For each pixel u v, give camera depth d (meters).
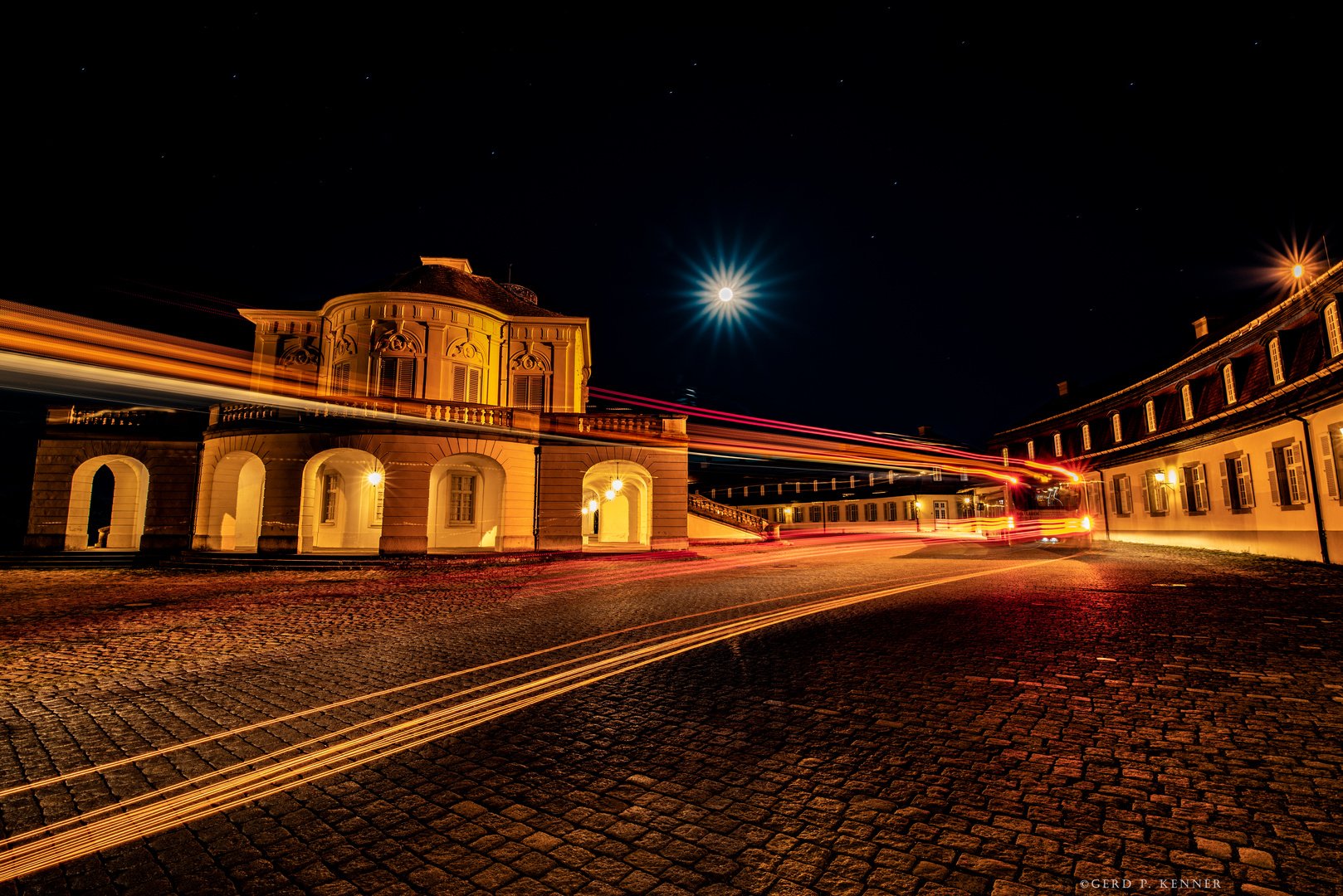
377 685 6.47
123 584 16.52
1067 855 3.06
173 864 3.18
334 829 3.52
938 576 15.24
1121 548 24.69
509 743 4.76
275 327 27.78
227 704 5.90
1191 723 4.79
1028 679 6.01
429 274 29.41
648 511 26.17
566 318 28.00
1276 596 10.74
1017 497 36.94
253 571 19.55
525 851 3.24
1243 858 2.99
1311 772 3.91
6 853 3.31
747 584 14.43
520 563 21.00
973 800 3.66
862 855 3.12
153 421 25.52
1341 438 14.73
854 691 5.78
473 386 26.28
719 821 3.49
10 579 18.00
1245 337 19.06
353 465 24.62
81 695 6.27
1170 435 23.30
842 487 59.72
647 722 5.12
